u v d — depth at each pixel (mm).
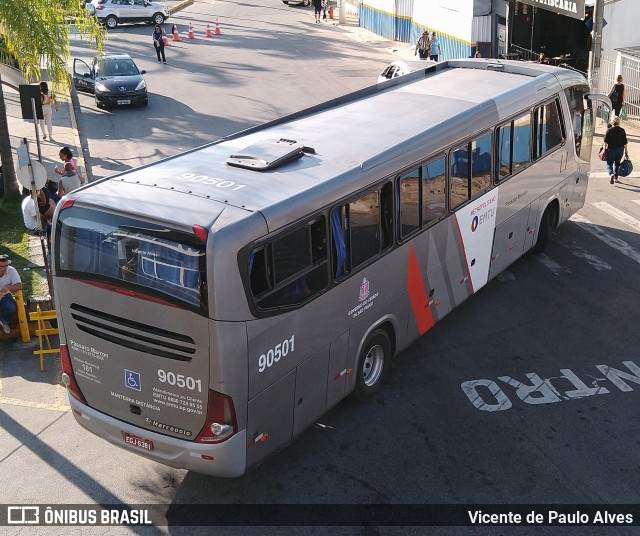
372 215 9055
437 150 10219
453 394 10078
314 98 27828
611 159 18016
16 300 11367
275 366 7746
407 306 10141
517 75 13570
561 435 9188
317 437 9227
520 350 11148
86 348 7961
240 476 7871
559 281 13320
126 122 25000
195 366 7258
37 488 8367
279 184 8188
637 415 9555
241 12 52500
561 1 23562
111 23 45750
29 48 16422
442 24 33406
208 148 9492
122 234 7359
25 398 10070
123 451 9008
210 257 6883
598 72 22562
